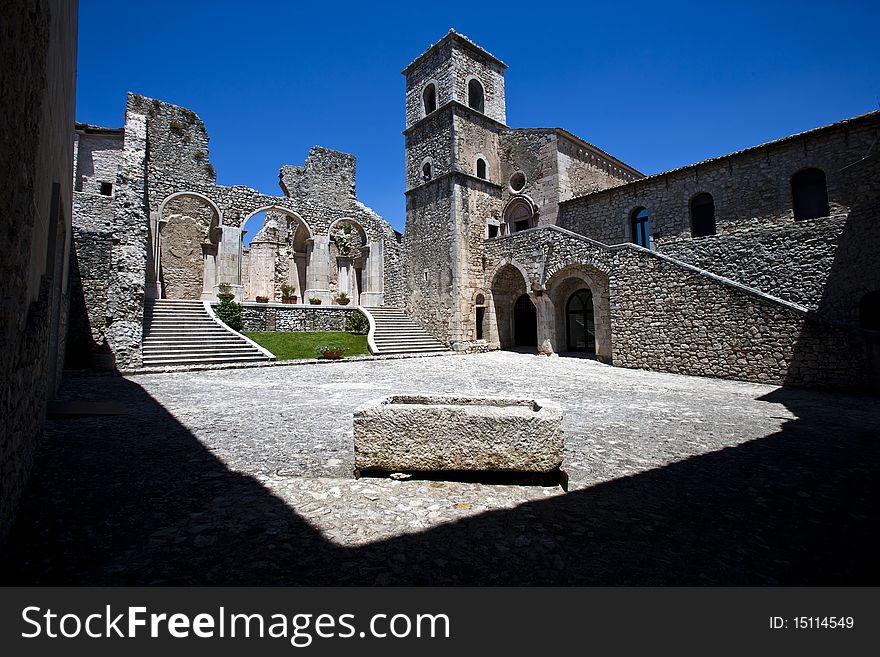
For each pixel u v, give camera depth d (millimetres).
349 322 23188
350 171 29156
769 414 7871
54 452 5047
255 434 6098
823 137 14633
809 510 3762
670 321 14773
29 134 3117
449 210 23062
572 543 3150
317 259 26281
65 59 5988
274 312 21312
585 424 6914
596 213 21500
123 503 3748
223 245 22812
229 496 3934
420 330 24156
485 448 4211
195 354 14781
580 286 21297
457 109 23469
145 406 7910
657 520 3545
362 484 4254
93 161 22641
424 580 2672
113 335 12758
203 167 23672
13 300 2883
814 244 14477
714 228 17328
